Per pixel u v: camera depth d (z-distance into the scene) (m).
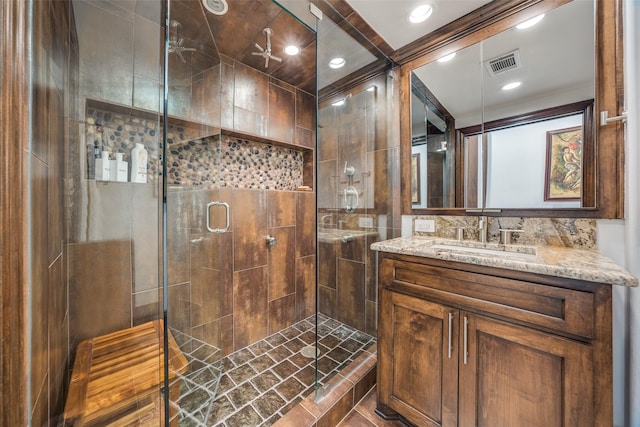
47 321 0.80
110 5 1.29
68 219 1.17
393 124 1.94
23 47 0.54
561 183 1.25
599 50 1.13
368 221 1.94
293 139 2.39
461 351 1.05
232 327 1.91
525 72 1.35
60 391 0.98
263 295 2.14
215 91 1.62
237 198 1.97
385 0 1.37
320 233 1.63
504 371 0.94
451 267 1.09
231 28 1.63
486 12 1.42
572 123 1.21
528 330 0.89
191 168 1.34
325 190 1.64
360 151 1.85
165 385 0.90
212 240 1.62
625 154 1.06
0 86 0.51
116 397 0.98
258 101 2.11
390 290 1.31
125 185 1.35
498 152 1.45
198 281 1.42
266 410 1.30
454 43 1.59
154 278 1.44
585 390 0.78
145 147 1.41
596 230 1.15
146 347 1.25
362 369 1.55
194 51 1.34
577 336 0.80
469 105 1.56
